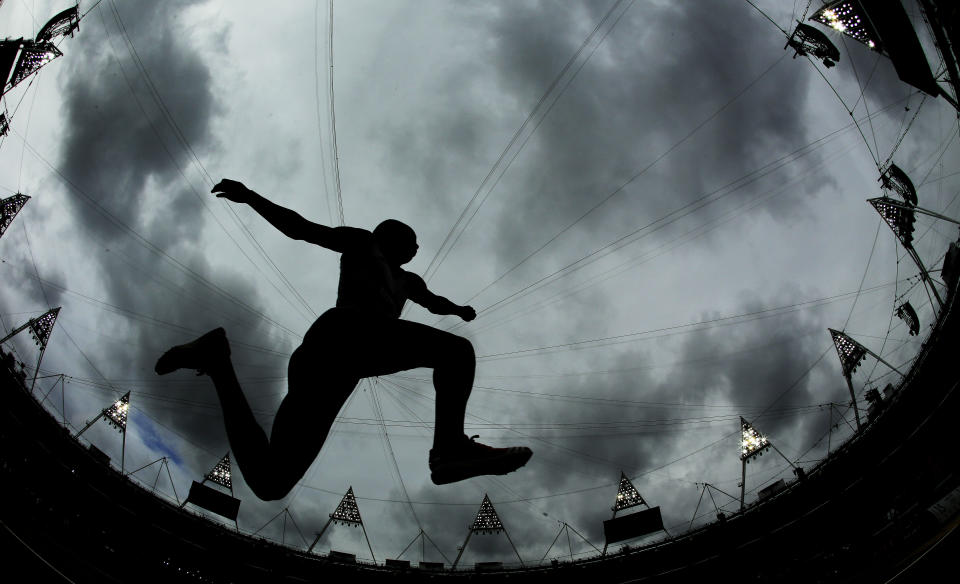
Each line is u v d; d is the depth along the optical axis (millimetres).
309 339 1781
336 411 1755
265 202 1958
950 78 14008
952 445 20438
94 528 25375
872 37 15023
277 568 29891
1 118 22359
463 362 1907
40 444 24797
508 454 1760
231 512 30125
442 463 1779
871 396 23984
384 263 2062
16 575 20219
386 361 1843
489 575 29859
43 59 20609
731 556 26172
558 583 29078
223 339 1781
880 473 22875
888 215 22406
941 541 16953
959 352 19531
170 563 27391
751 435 27844
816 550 23969
